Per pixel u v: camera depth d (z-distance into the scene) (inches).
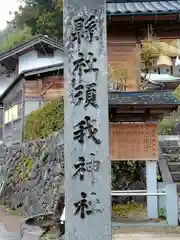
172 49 278.8
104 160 152.3
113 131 290.2
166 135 492.7
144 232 256.1
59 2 1006.4
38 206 425.4
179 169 350.3
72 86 156.5
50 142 475.5
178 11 243.6
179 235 246.8
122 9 258.1
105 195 150.3
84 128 153.8
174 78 350.6
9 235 351.6
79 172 151.6
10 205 540.4
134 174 359.6
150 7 263.3
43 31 1219.9
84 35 158.9
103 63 157.5
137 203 358.9
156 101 247.0
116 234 250.7
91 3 160.2
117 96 263.3
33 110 689.0
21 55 869.2
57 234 230.7
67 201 150.6
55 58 867.4
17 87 765.9
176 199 278.4
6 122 866.8
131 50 272.5
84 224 148.7
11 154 650.8
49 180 426.9
